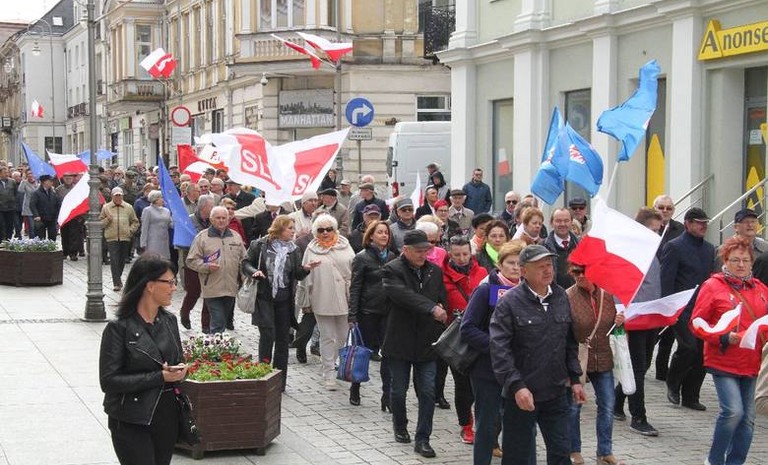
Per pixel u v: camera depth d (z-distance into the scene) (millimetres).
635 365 10359
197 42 50219
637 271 8758
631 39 19594
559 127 13320
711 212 17750
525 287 7621
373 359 14070
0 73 105250
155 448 6598
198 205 17031
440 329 9594
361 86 37188
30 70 88312
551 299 7637
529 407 7355
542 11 22188
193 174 26828
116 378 6387
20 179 29734
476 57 24812
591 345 9148
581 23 20453
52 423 10195
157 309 6613
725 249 8812
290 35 37594
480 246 11133
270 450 9555
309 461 9242
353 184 37094
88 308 16703
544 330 7539
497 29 24047
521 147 22875
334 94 37969
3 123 97062
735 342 8453
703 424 10812
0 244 22641
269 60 38000
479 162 25125
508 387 7441
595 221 8922
